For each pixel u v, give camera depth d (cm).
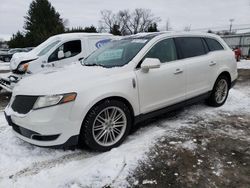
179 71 422
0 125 444
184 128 416
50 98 300
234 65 555
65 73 357
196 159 315
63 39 744
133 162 305
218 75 510
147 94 380
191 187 262
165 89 404
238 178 276
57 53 724
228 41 2909
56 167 304
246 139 374
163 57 413
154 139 371
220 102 540
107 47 455
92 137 326
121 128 360
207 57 486
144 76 374
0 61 2798
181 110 514
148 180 274
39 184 272
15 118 325
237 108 531
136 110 369
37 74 381
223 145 353
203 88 480
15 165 310
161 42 416
